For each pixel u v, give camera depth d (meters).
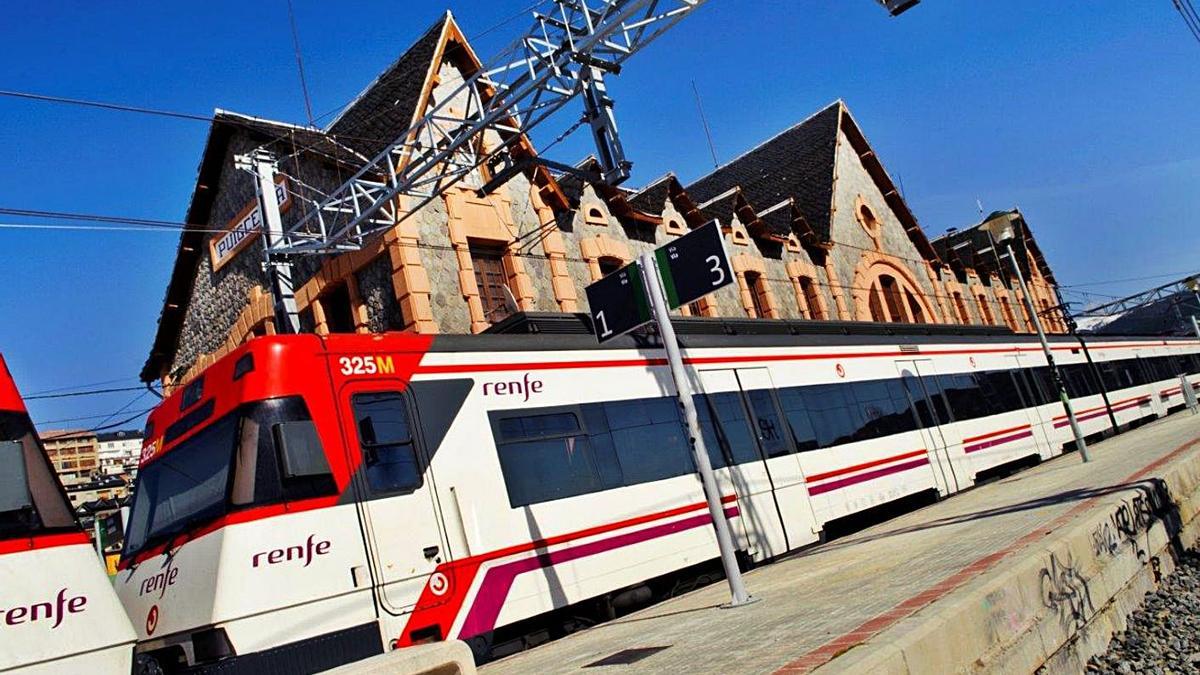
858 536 14.50
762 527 13.00
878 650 4.78
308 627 7.97
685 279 10.45
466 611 9.09
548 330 11.80
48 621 5.77
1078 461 20.09
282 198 19.64
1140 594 8.91
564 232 20.58
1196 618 8.41
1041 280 49.00
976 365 21.36
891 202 36.31
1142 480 11.05
